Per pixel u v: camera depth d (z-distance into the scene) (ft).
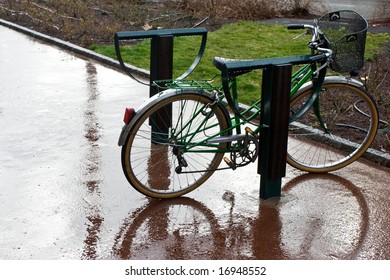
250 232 14.73
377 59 29.32
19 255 13.37
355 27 17.24
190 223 15.06
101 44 34.37
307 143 20.15
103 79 27.81
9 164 17.90
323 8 46.16
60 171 17.60
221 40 34.94
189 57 30.96
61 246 13.79
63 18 40.29
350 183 17.46
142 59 31.14
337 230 14.89
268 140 15.88
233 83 16.12
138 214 15.39
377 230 14.94
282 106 15.70
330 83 17.40
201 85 16.11
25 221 14.75
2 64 29.96
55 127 21.18
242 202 16.17
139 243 14.10
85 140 20.08
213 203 16.11
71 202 15.79
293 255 13.80
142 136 19.29
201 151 16.26
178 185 16.93
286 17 44.01
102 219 15.05
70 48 33.50
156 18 41.34
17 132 20.54
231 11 42.42
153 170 17.88
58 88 26.07
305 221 15.28
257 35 36.42
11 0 46.34
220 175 17.71
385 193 16.88
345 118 22.15
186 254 13.74
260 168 16.21
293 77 17.28
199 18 41.50
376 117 18.06
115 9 43.96
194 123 17.48
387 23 41.63
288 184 17.33
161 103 15.52
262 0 43.21
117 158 18.70
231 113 22.30
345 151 19.40
